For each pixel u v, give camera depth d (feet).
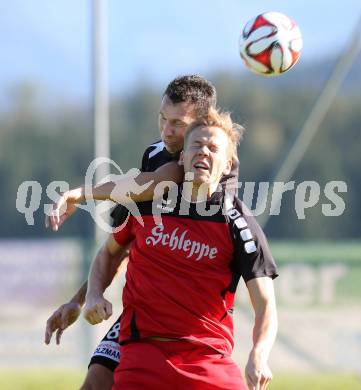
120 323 53.57
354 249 126.00
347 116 294.46
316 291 116.88
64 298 127.34
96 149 119.65
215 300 50.67
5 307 126.82
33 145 324.60
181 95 54.85
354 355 115.55
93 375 55.67
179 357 50.06
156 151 58.08
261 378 47.75
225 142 51.34
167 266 50.90
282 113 332.60
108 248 56.59
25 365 121.08
